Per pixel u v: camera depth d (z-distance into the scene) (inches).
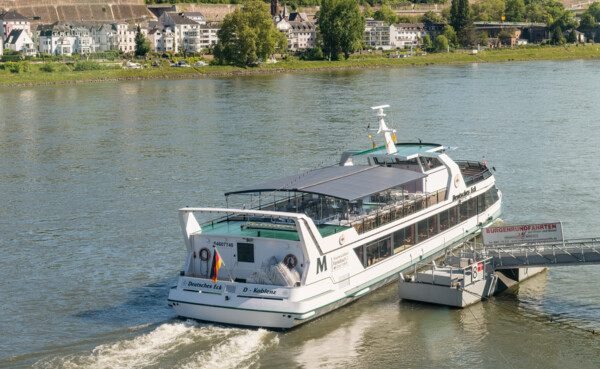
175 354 1496.1
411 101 5689.0
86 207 2684.5
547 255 1774.1
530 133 4097.0
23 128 4749.0
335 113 5088.6
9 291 1863.9
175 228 2386.8
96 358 1486.2
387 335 1603.1
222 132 4384.8
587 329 1624.0
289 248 1582.2
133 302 1782.7
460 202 2068.2
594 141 3801.7
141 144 4047.7
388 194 1886.1
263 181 3061.0
